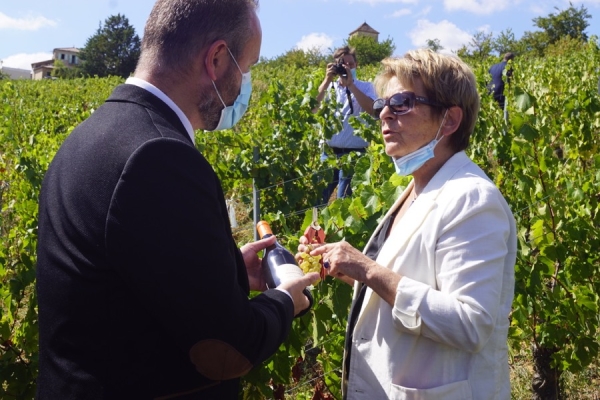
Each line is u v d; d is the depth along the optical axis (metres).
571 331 3.65
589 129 5.12
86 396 1.46
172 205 1.40
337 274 2.13
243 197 6.16
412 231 1.96
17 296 3.46
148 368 1.48
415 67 1.97
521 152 3.68
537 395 3.91
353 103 6.87
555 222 3.64
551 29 59.09
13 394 3.22
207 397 1.57
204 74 1.62
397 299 1.88
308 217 3.09
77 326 1.48
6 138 9.32
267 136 6.51
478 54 37.84
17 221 5.81
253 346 1.53
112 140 1.48
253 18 1.68
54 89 26.44
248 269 2.09
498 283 1.86
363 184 3.22
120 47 81.69
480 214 1.88
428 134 2.02
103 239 1.42
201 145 6.31
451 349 1.92
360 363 2.05
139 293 1.42
